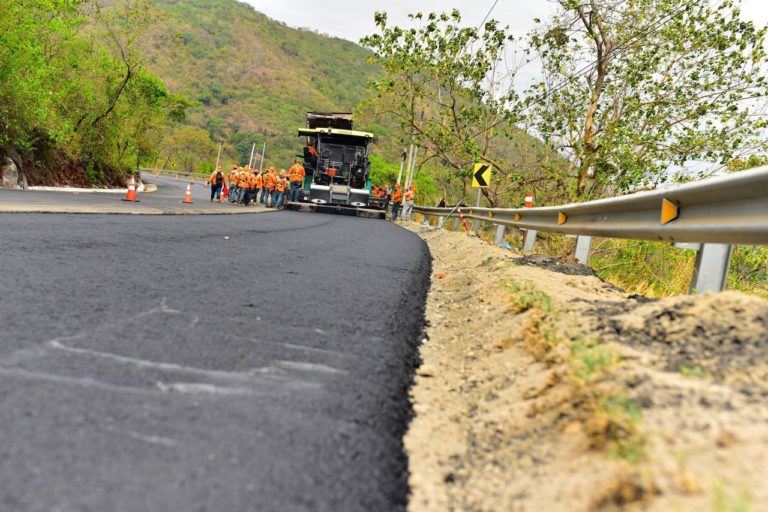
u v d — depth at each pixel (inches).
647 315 130.5
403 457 91.8
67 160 1085.1
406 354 150.0
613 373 98.7
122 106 1217.4
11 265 185.8
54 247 234.5
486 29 819.4
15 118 839.1
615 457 75.3
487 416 110.7
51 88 939.3
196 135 4441.4
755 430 72.7
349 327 165.2
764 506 57.8
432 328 193.2
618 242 508.4
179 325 140.9
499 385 125.6
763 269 467.2
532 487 78.6
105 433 80.4
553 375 111.4
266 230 473.4
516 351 144.1
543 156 786.2
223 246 316.8
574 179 759.7
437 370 144.9
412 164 1209.4
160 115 1637.6
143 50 1184.8
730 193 162.6
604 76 701.9
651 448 72.8
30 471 68.5
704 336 111.7
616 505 66.0
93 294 160.9
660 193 205.2
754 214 152.2
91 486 67.2
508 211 480.7
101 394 93.3
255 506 68.3
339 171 1104.8
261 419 92.9
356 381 120.1
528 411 104.4
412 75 878.4
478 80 842.2
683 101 633.0
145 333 130.0
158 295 170.7
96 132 1160.2
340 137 1090.1
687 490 63.2
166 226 395.2
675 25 634.2
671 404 83.7
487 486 84.4
